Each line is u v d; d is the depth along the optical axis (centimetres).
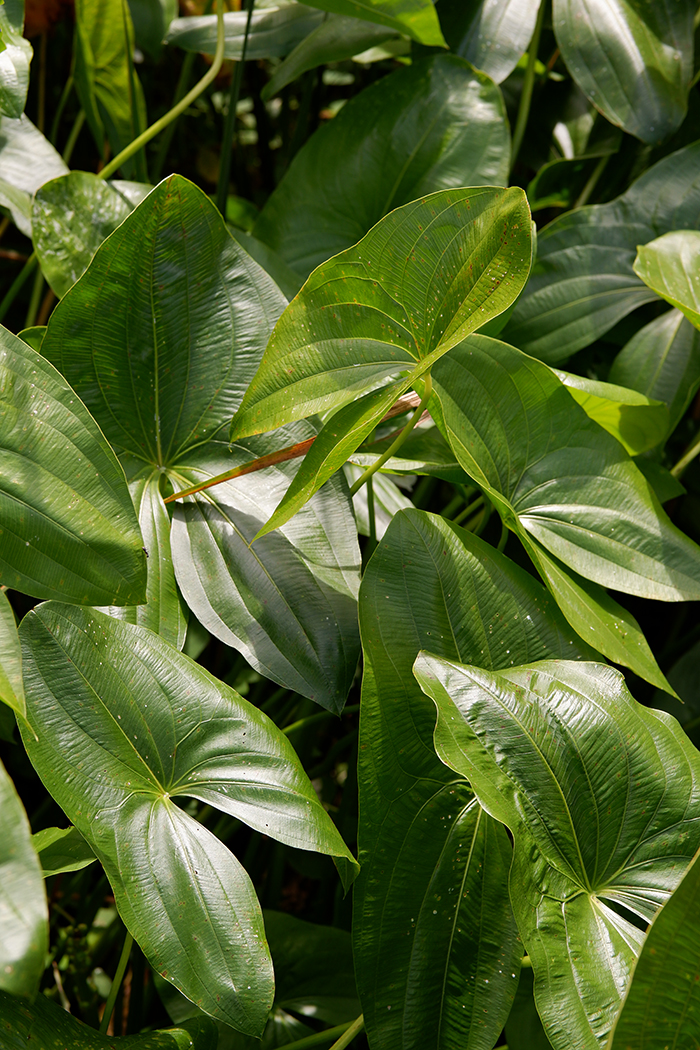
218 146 344
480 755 186
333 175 227
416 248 189
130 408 198
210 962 180
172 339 198
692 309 200
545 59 276
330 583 196
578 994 181
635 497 204
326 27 237
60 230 208
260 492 199
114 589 185
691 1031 179
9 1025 180
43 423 185
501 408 202
